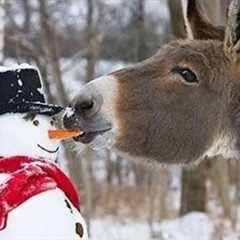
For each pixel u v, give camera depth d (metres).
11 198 4.61
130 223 20.86
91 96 6.92
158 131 7.34
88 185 18.25
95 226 20.05
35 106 5.02
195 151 7.58
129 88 7.20
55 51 19.14
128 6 27.31
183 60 7.41
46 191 4.75
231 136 7.71
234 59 7.57
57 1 22.45
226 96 7.58
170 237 18.81
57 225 4.70
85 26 24.69
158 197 22.73
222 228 17.73
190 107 7.42
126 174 26.33
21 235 4.55
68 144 7.16
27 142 4.98
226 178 20.97
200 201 21.75
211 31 7.97
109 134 7.08
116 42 27.28
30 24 22.38
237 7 7.38
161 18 31.19
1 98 4.96
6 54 20.09
